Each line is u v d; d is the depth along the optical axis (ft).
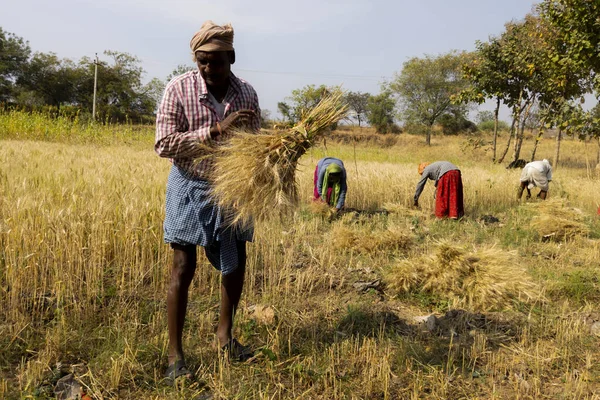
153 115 221.46
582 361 11.96
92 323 12.42
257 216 10.11
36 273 13.55
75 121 71.51
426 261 17.34
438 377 10.91
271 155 9.96
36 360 10.59
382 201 33.88
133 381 10.16
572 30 52.75
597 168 59.52
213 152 10.11
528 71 69.51
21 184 19.44
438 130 191.52
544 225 25.30
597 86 50.90
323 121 10.28
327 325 13.48
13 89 218.38
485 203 35.37
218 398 9.78
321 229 24.71
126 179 22.47
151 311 13.32
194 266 10.71
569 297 16.35
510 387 10.81
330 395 10.18
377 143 153.28
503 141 151.74
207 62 9.84
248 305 14.58
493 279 15.88
